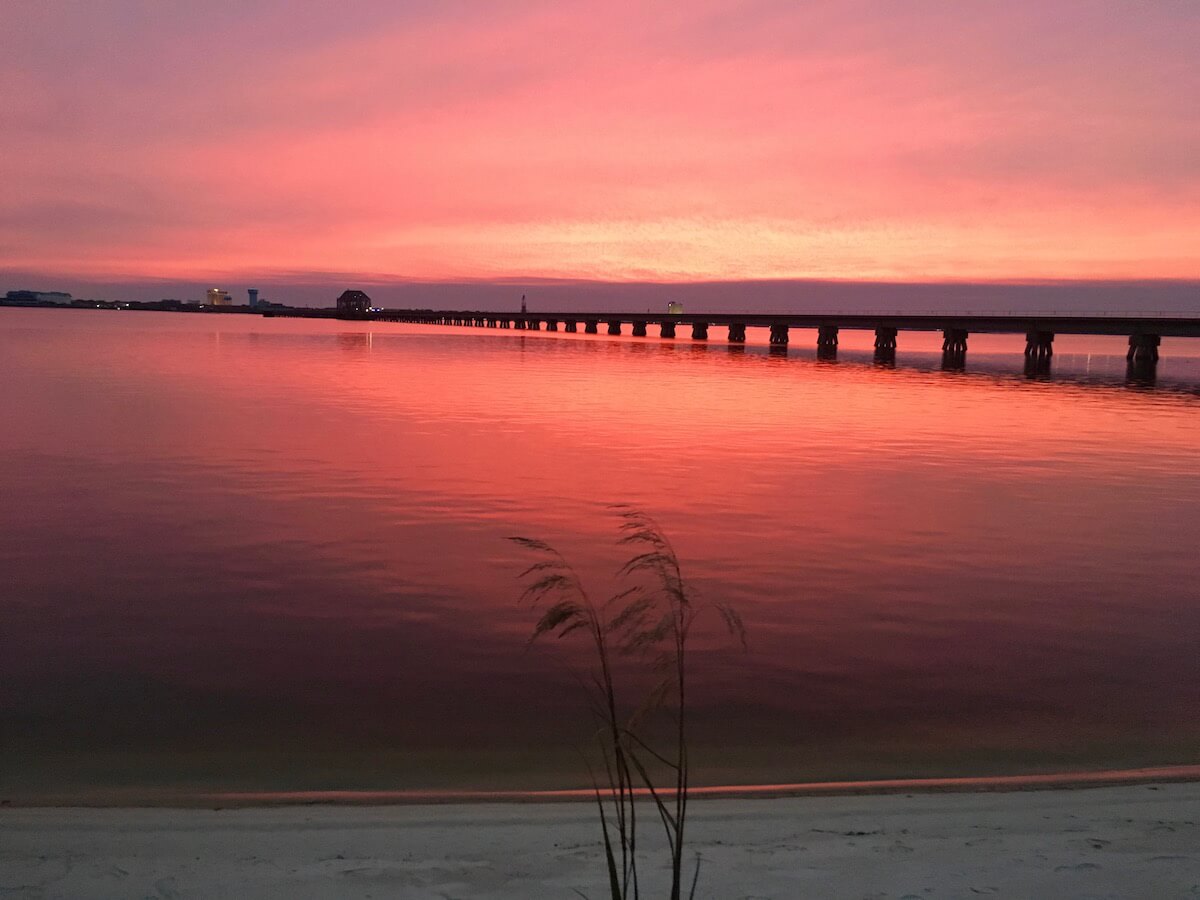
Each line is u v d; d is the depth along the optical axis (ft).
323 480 100.83
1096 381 338.34
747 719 39.32
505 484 100.17
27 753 35.37
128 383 234.58
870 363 446.19
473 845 24.90
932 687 43.37
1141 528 83.10
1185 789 30.63
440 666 45.29
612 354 469.57
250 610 54.39
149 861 23.70
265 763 34.50
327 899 21.30
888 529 80.79
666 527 79.71
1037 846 24.91
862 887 22.15
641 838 25.62
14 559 65.87
